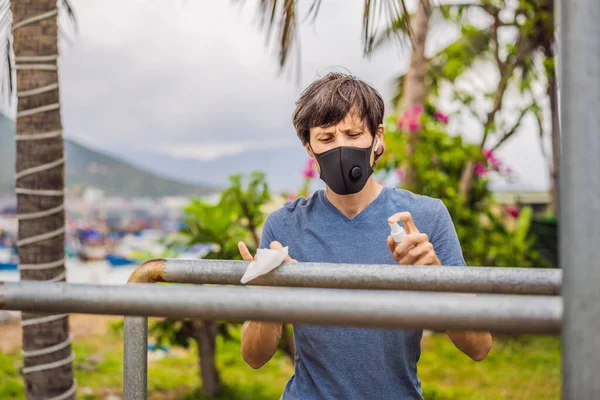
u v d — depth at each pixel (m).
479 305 0.80
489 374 5.95
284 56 2.63
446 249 1.61
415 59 6.94
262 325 1.62
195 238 4.30
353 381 1.55
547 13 7.37
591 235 0.73
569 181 0.74
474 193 7.71
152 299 0.88
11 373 5.62
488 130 7.72
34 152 2.76
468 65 8.67
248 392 5.13
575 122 0.74
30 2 2.72
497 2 7.80
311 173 5.17
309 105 1.58
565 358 0.74
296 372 1.68
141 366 1.29
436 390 5.42
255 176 4.35
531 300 0.80
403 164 6.67
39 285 0.92
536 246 8.33
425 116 6.89
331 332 1.55
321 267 1.18
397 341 1.55
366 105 1.57
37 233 2.77
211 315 0.87
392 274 1.15
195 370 5.97
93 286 0.92
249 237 4.50
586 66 0.73
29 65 2.74
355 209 1.67
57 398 2.83
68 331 2.89
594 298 0.73
